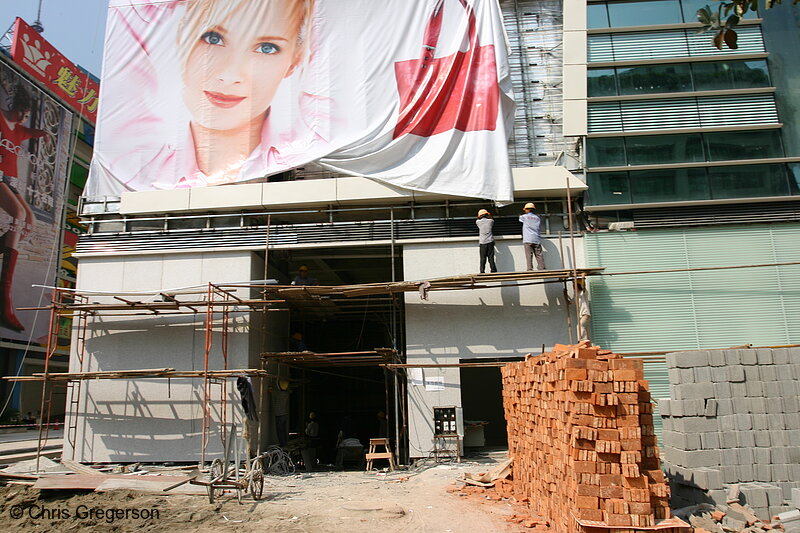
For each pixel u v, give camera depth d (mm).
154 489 9930
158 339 14234
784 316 13523
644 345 13609
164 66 16203
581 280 13398
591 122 14500
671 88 14570
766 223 14000
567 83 14648
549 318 13859
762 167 14070
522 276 12734
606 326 13742
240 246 14562
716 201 13883
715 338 13523
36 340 31438
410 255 14391
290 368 18312
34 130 31375
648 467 6539
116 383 14094
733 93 14336
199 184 15398
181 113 15883
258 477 9539
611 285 13938
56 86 33375
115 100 16047
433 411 13641
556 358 7238
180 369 14031
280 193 14695
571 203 14539
